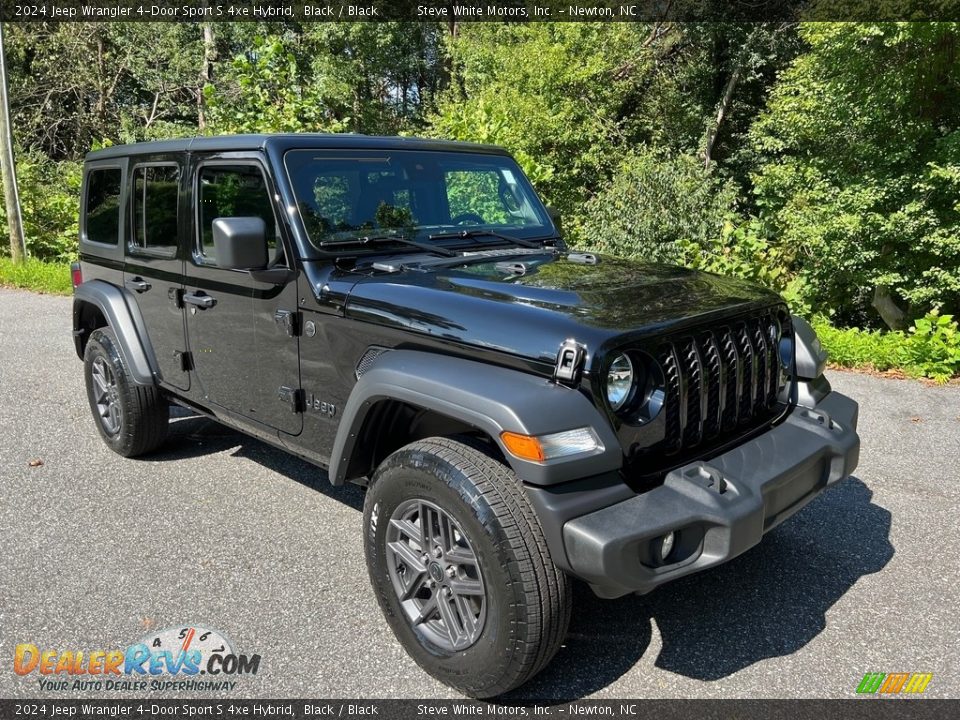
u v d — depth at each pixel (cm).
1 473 465
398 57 2755
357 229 346
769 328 318
